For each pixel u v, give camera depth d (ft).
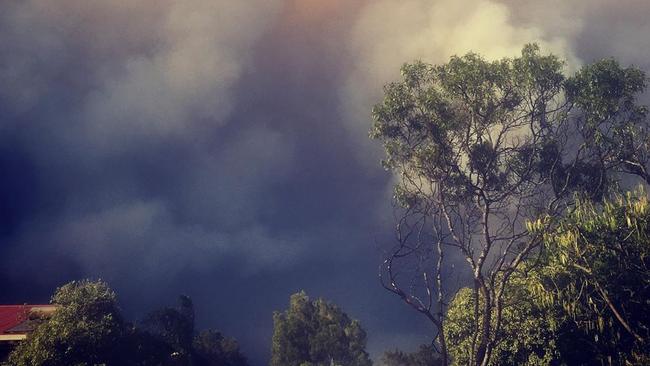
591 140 74.08
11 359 75.51
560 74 72.02
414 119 77.97
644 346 71.00
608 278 73.20
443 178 79.41
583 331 79.92
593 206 74.79
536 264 75.77
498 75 72.59
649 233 70.08
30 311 84.69
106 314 82.12
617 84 70.79
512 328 84.64
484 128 75.51
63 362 72.49
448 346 95.45
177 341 100.73
